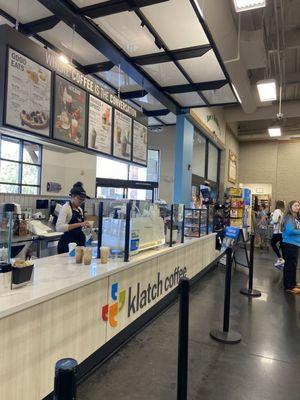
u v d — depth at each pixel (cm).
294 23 512
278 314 392
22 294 181
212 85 507
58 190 623
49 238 428
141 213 337
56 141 303
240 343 309
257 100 841
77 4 305
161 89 531
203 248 548
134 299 305
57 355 202
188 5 308
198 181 818
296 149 1249
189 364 266
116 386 230
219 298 443
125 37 370
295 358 283
